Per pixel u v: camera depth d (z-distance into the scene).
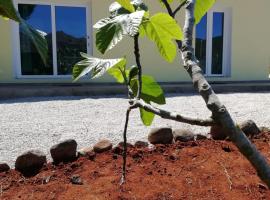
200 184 2.32
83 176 2.46
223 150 2.90
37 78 7.75
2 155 3.35
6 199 2.16
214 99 0.80
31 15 7.68
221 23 9.12
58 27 7.89
